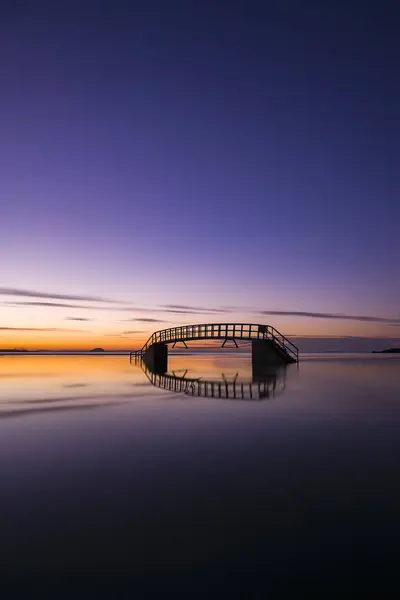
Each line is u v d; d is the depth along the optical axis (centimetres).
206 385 2208
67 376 2914
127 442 965
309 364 4444
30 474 735
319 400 1622
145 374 3097
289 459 818
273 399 1655
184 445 934
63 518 551
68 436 1027
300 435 1028
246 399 1652
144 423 1182
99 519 548
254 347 3256
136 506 589
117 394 1830
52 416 1295
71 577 418
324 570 427
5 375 3012
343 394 1806
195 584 404
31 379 2656
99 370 3641
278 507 581
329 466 770
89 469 761
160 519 546
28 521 543
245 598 384
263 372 3180
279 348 3409
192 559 448
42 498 621
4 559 451
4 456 852
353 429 1097
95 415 1312
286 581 408
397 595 387
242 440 980
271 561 443
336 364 4488
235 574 421
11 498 622
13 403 1567
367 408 1427
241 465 779
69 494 637
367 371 3288
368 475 718
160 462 802
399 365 4309
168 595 388
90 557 455
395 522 534
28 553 462
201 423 1178
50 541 489
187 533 505
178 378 2689
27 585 405
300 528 516
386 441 968
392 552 461
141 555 457
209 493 636
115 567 435
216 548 471
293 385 2200
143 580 412
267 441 970
